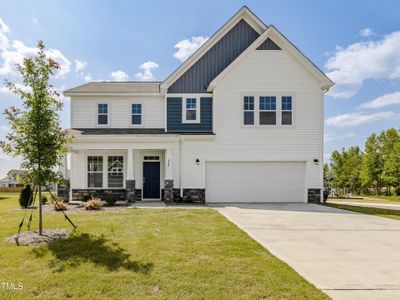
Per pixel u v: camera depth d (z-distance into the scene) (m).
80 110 16.19
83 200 14.42
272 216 10.17
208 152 14.69
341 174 39.22
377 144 35.75
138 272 4.35
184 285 3.91
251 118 14.79
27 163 6.54
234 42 15.70
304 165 14.84
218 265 4.70
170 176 14.03
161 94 16.05
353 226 8.50
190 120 15.37
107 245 5.79
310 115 14.80
